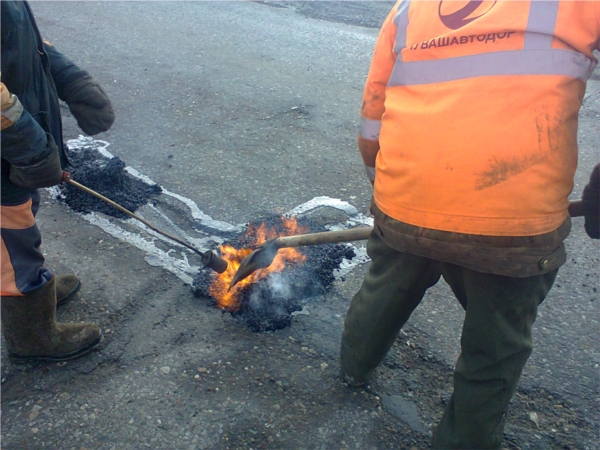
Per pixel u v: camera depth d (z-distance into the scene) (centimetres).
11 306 221
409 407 229
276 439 212
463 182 155
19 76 187
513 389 182
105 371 237
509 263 158
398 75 173
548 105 149
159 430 213
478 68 154
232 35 668
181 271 297
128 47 615
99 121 246
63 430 211
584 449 215
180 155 410
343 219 347
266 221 337
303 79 559
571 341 265
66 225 329
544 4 150
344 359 225
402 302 197
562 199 160
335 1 814
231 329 262
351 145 440
